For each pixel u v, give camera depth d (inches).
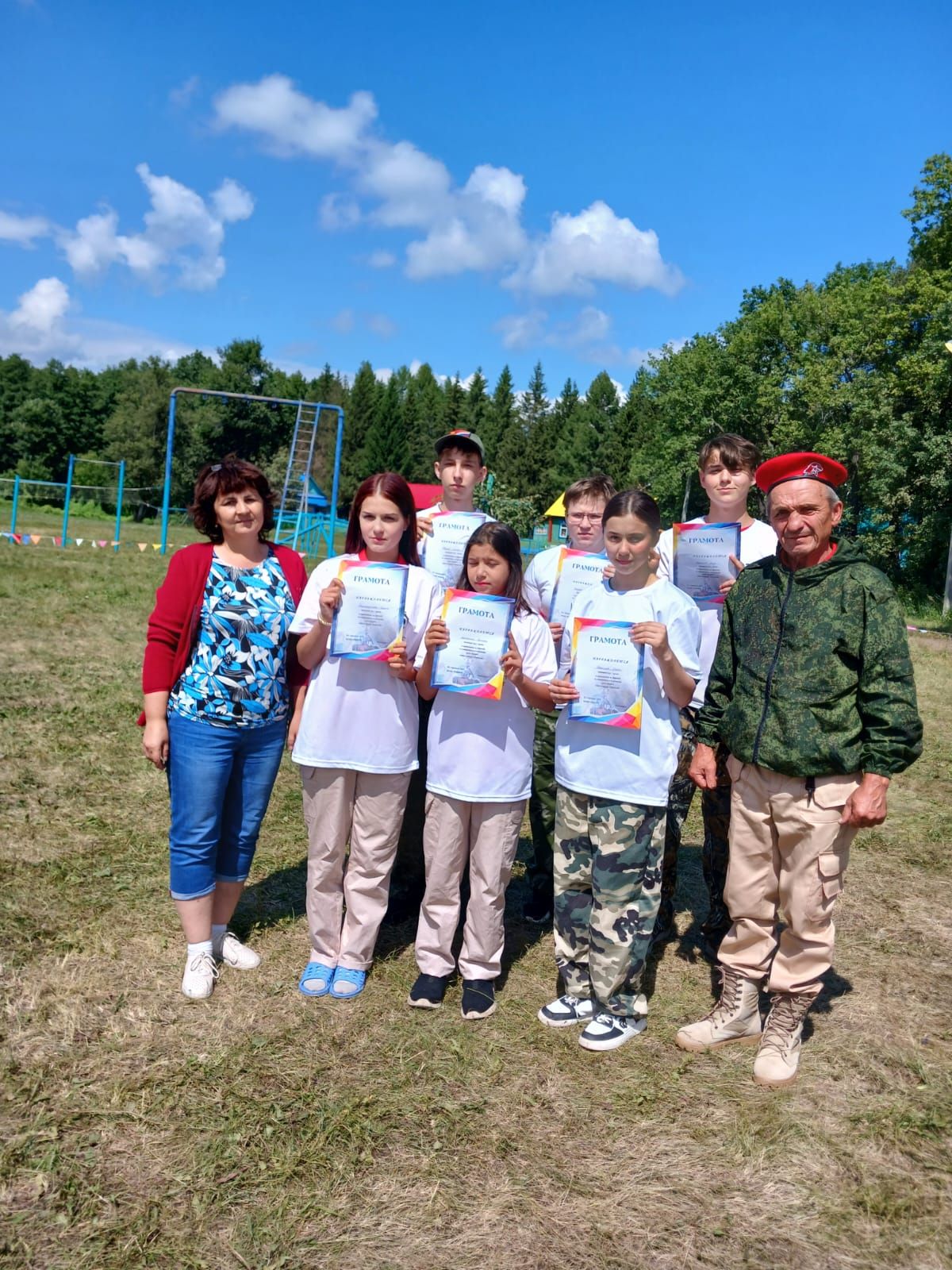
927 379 1130.0
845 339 1417.3
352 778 128.6
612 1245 87.4
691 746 142.0
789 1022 115.3
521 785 125.8
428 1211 90.4
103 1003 123.8
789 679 109.3
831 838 109.1
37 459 2578.7
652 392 2559.1
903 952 153.4
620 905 118.5
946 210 1234.6
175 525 1936.5
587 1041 120.3
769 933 119.7
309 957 140.3
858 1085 114.8
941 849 204.8
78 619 444.1
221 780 125.5
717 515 147.0
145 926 146.6
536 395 3619.6
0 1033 115.3
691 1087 113.0
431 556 150.3
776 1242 89.0
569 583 145.2
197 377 3496.6
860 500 1258.0
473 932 128.1
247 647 124.7
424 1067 114.1
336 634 124.0
